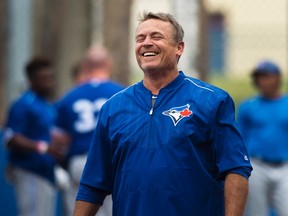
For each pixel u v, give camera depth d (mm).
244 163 10422
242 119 21391
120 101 10844
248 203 21031
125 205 10555
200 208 10375
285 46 44844
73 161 18703
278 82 21109
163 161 10367
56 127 18844
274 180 20953
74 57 31594
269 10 49500
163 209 10328
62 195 20344
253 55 46438
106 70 18906
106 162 11000
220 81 46219
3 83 24203
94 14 32375
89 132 18594
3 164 20688
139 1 54594
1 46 24062
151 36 10633
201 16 23188
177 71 10828
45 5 29531
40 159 19141
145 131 10523
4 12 23984
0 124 23812
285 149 20938
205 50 24000
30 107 18953
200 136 10398
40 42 29422
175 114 10469
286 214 20906
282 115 20984
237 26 53094
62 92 30984
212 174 10531
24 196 19109
